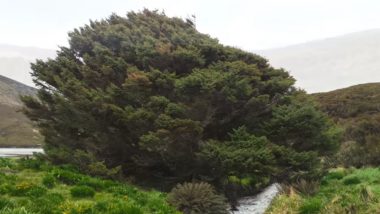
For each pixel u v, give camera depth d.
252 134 19.83
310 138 20.33
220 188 18.75
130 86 19.27
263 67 24.34
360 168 22.91
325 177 20.19
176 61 22.06
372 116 32.41
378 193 14.14
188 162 18.95
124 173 20.25
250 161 16.45
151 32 25.80
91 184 14.22
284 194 16.06
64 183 14.18
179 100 20.09
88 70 21.44
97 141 19.95
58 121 20.97
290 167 18.45
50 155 18.77
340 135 21.38
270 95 22.38
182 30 27.00
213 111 19.55
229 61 22.91
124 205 11.57
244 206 17.28
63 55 25.50
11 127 115.81
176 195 14.34
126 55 23.30
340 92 47.41
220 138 21.02
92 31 26.23
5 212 9.09
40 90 22.34
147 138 16.91
